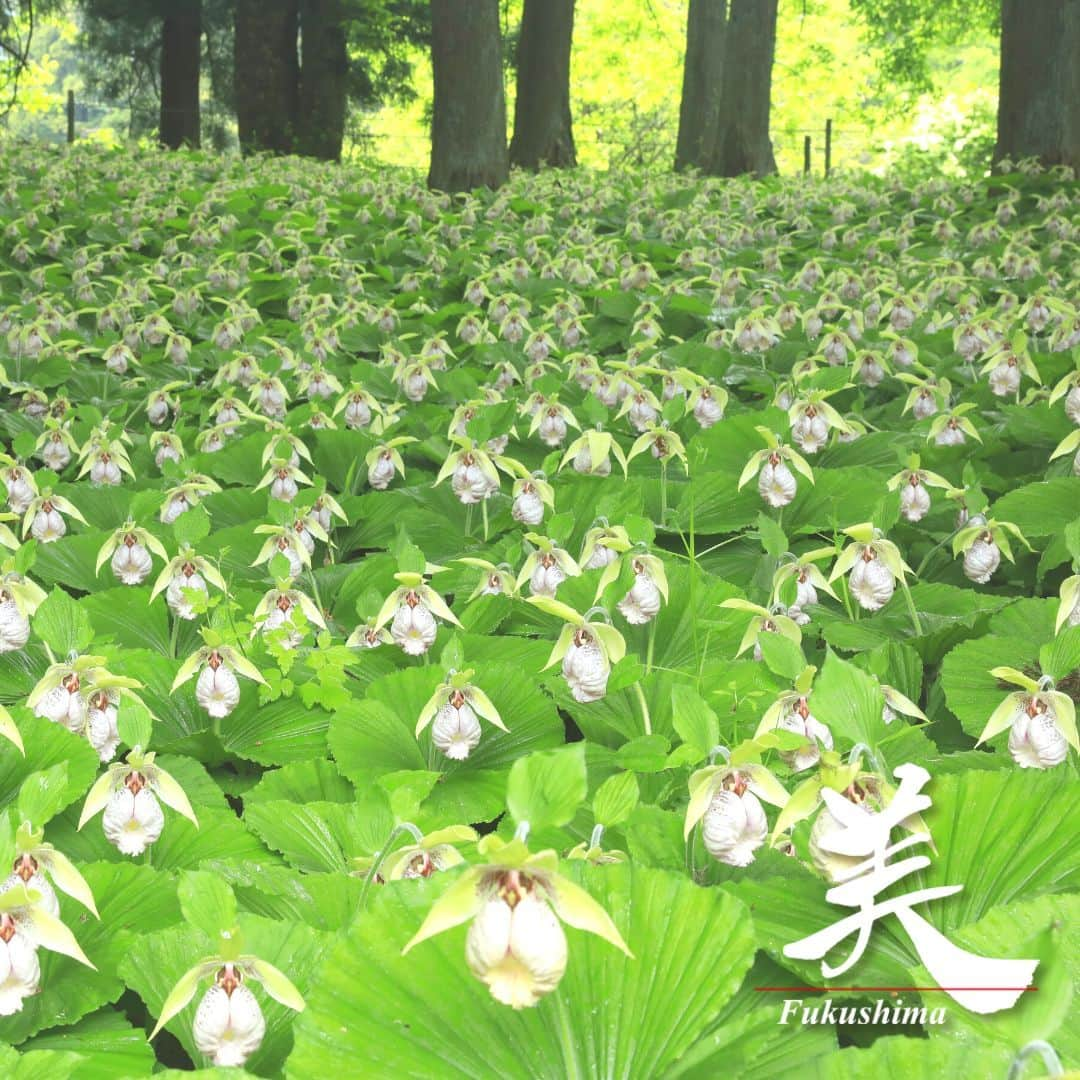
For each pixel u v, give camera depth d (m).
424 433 7.88
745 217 18.14
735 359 9.70
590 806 3.67
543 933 1.87
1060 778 2.80
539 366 8.91
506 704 4.32
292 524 5.25
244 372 8.98
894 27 40.28
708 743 2.74
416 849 2.75
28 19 33.94
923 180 23.23
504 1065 2.30
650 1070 2.32
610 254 13.88
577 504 6.25
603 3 48.62
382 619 4.43
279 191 19.00
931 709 4.67
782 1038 2.52
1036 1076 1.96
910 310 10.26
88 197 18.09
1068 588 3.83
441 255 14.66
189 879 2.35
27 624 4.33
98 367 10.09
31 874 2.51
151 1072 2.68
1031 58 19.36
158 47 37.50
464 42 20.34
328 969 2.34
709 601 4.92
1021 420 7.31
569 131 26.92
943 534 6.14
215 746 4.27
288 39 31.30
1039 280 12.15
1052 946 1.94
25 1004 2.80
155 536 5.64
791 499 5.72
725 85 27.58
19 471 5.95
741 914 2.49
